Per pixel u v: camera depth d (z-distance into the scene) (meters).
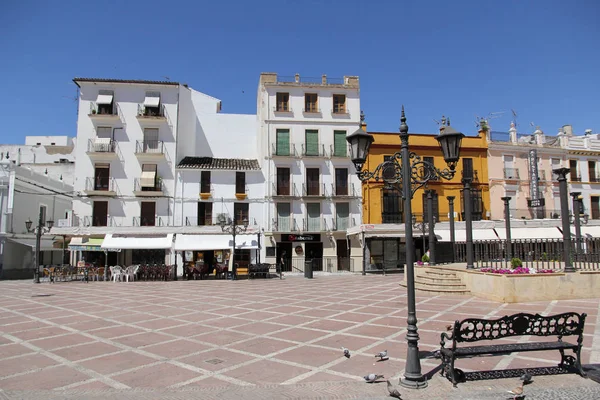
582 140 40.44
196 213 34.22
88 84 34.59
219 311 12.88
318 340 8.80
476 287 15.23
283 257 34.69
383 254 34.72
